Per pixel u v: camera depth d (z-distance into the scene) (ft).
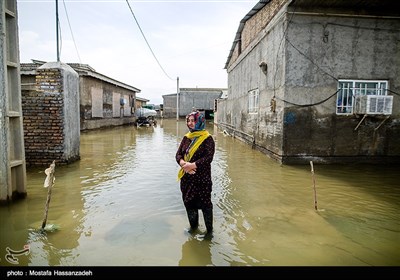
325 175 24.85
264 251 11.99
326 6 27.78
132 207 16.72
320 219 15.46
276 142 30.94
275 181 22.91
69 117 27.99
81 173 24.48
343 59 28.84
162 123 103.60
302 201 18.29
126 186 20.84
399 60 29.27
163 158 31.96
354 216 15.92
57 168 26.20
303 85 28.66
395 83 29.45
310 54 28.53
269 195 19.44
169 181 22.27
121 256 11.44
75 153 29.73
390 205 17.67
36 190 19.62
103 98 73.97
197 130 13.78
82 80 61.00
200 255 11.60
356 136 29.40
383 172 26.02
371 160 29.71
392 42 29.09
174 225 14.40
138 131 68.28
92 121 66.69
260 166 28.45
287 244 12.62
